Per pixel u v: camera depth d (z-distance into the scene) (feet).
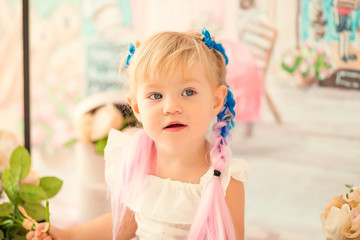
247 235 6.03
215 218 2.68
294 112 8.86
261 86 8.93
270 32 9.04
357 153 8.01
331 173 7.59
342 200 3.03
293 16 8.88
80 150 5.44
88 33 10.12
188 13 9.50
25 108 3.84
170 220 2.79
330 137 8.41
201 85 2.60
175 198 2.81
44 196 3.37
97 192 5.33
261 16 9.06
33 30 10.33
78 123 5.26
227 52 5.96
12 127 9.87
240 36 9.22
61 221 6.52
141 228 2.95
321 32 8.73
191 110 2.56
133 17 9.85
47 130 10.16
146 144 3.03
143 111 2.64
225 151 2.81
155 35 2.77
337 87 8.78
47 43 10.33
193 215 2.77
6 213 3.29
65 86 10.23
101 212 5.35
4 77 10.18
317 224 6.29
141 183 2.94
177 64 2.52
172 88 2.55
